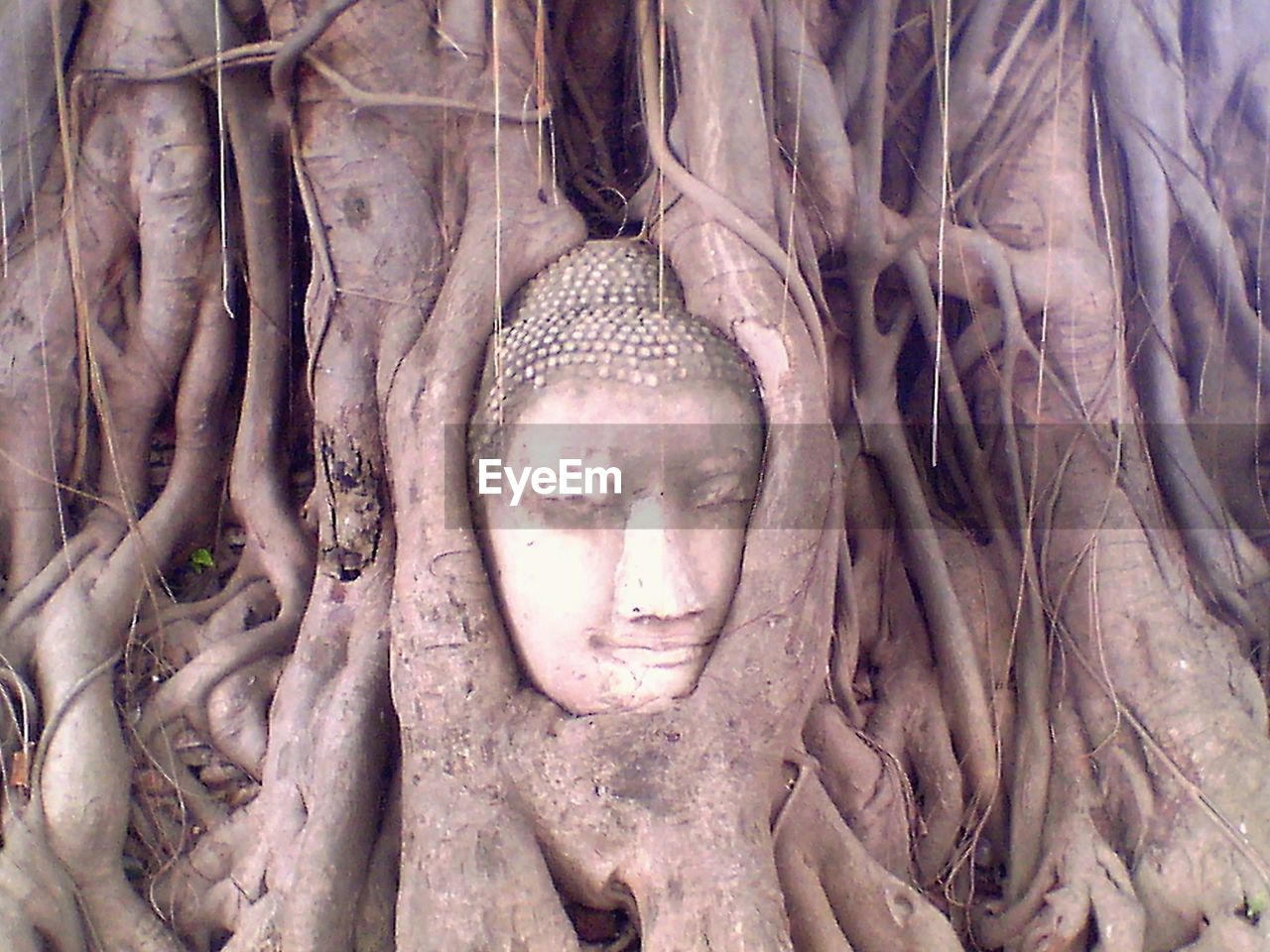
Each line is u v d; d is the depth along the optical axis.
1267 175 2.32
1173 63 2.15
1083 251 2.05
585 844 1.54
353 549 1.83
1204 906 1.76
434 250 1.83
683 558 1.55
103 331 2.02
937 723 1.97
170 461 2.11
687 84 1.73
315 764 1.70
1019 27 2.10
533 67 1.87
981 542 2.09
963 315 2.10
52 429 1.98
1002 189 2.09
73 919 1.73
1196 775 1.83
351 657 1.75
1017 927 1.83
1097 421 2.03
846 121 2.00
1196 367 2.22
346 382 1.82
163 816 1.83
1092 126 2.15
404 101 1.80
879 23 2.01
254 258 1.98
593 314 1.62
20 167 1.97
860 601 2.02
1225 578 2.08
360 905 1.66
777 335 1.61
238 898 1.72
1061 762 1.93
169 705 1.87
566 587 1.56
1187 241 2.19
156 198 1.97
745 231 1.64
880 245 1.96
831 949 1.61
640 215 1.84
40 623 1.88
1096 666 1.95
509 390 1.60
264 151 1.96
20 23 1.96
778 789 1.62
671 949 1.47
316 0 1.84
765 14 1.82
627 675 1.56
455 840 1.54
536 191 1.79
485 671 1.57
